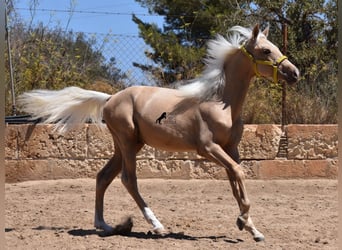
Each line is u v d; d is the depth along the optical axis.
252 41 6.77
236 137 6.83
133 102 7.29
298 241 6.63
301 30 18.08
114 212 8.77
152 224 7.06
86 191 10.87
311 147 11.96
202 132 6.68
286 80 6.62
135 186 7.26
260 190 10.96
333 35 17.77
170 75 14.12
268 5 17.88
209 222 7.95
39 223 7.88
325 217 8.32
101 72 13.90
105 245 6.31
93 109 7.76
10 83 13.14
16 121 12.08
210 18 20.20
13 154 11.87
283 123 12.13
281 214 8.59
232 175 6.73
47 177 11.90
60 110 7.71
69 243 6.43
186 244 6.39
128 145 7.29
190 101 6.87
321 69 14.86
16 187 11.32
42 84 13.52
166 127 6.94
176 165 11.89
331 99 13.40
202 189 11.10
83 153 11.94
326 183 11.59
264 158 11.90
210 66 6.90
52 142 11.91
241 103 6.84
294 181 11.76
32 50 14.23
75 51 14.35
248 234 7.15
